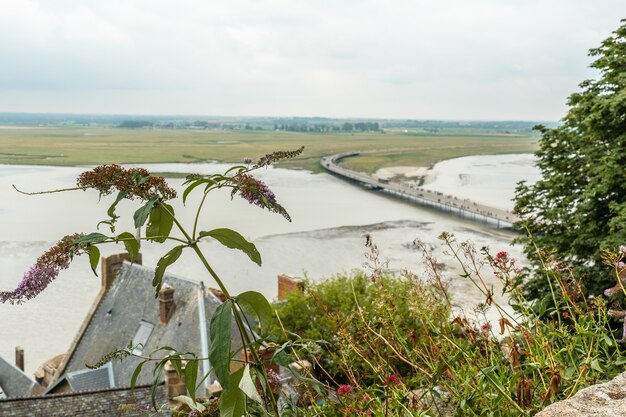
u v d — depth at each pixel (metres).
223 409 3.33
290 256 69.25
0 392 36.06
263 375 3.40
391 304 5.77
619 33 25.73
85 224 88.94
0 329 46.28
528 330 4.87
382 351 6.10
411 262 64.81
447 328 5.63
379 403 4.56
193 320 28.17
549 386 4.35
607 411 3.33
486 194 144.88
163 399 18.92
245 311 3.38
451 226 92.31
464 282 48.78
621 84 24.31
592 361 4.24
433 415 4.50
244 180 3.39
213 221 87.62
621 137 23.56
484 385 4.34
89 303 52.31
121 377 28.91
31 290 3.09
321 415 4.64
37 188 130.88
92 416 18.50
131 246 3.30
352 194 131.88
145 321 31.09
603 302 4.64
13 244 74.69
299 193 130.25
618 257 4.61
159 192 3.44
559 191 26.39
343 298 24.80
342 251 72.56
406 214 104.62
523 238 25.59
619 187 23.66
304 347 3.49
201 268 62.00
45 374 35.31
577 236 24.45
